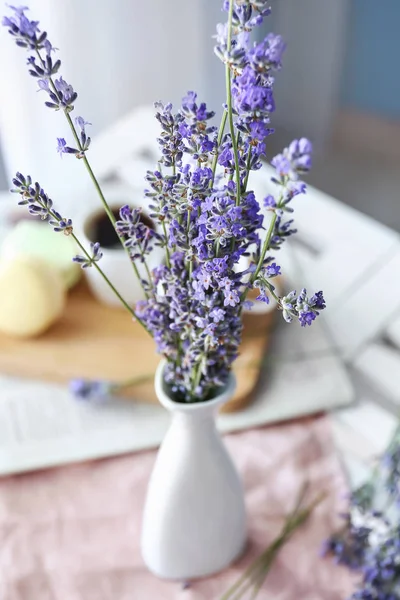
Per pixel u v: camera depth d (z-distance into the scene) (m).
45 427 0.59
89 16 0.92
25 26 0.32
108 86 1.01
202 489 0.47
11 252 0.66
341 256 0.70
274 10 1.24
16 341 0.65
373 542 0.53
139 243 0.39
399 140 1.55
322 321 0.66
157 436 0.58
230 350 0.42
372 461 0.57
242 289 0.45
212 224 0.35
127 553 0.53
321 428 0.59
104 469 0.57
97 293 0.67
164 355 0.43
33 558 0.52
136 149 0.80
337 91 1.46
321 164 1.51
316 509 0.55
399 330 0.65
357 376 0.63
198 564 0.51
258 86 0.33
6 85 0.91
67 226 0.37
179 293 0.39
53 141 0.97
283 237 0.38
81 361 0.63
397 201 1.45
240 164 0.36
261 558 0.52
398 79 1.45
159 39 0.99
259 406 0.60
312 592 0.51
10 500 0.55
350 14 1.36
